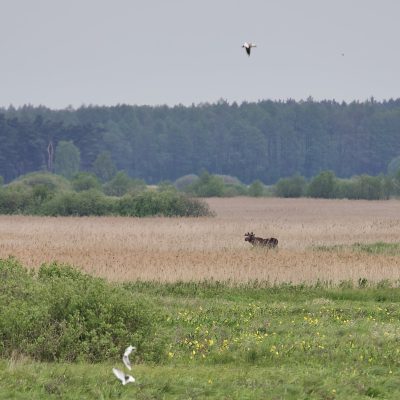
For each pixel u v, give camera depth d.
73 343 69.94
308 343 76.81
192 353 72.81
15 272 83.62
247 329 85.31
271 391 59.03
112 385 59.09
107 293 74.56
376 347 75.69
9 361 65.94
